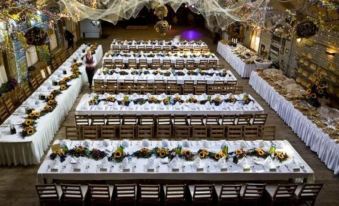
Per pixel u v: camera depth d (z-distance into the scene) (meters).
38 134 9.55
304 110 11.52
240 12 18.77
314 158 10.29
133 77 14.47
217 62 17.75
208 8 23.53
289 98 12.65
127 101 11.54
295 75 16.28
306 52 15.20
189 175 7.71
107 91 13.54
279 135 11.62
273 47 19.14
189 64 17.30
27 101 11.48
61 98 12.04
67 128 10.53
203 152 8.19
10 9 10.05
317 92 12.02
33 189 8.54
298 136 11.48
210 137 10.39
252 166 7.96
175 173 7.68
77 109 11.06
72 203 7.82
